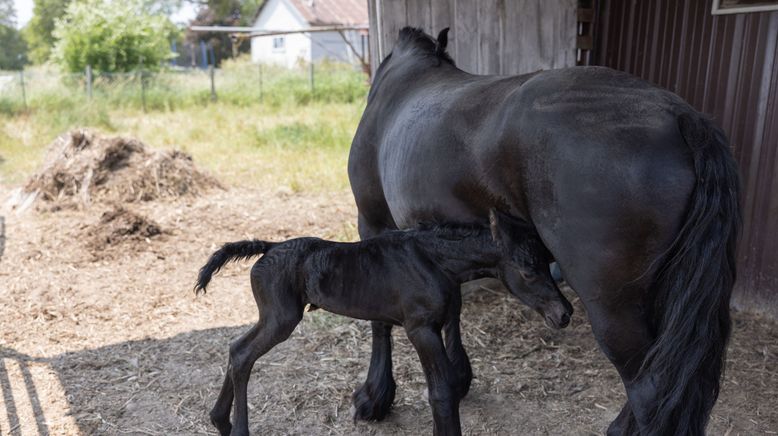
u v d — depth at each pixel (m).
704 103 4.27
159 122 12.05
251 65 21.25
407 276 2.40
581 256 1.95
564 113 1.93
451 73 2.83
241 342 2.68
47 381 3.49
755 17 3.88
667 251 1.86
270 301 2.59
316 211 6.59
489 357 3.74
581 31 4.95
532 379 3.48
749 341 3.83
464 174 2.26
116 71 17.39
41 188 6.65
